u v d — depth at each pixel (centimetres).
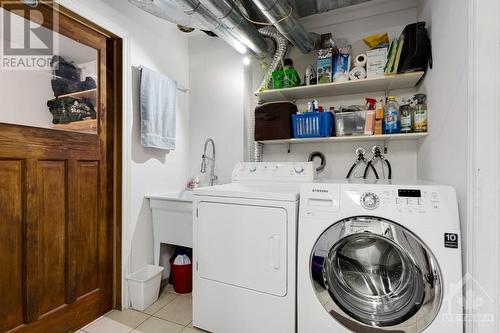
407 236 111
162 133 213
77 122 162
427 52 157
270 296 136
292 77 204
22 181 132
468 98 100
